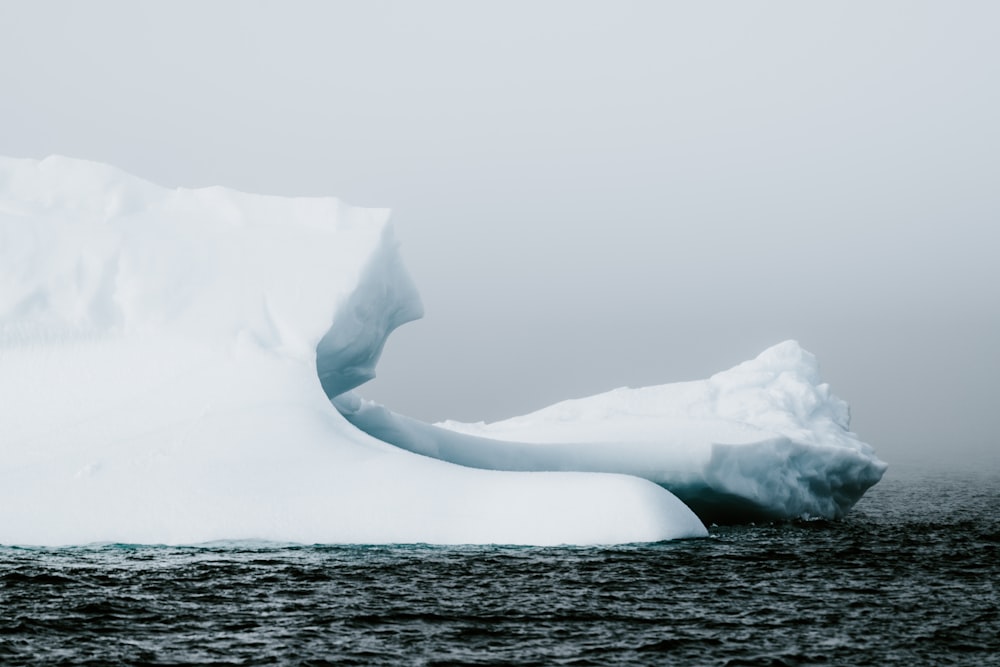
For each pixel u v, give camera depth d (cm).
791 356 13650
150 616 5512
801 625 5591
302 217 10056
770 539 8694
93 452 7931
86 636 5159
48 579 6216
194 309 9156
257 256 9581
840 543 8506
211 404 8400
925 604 6112
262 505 7388
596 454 10200
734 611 5859
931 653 5109
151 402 8462
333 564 6662
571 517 7456
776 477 10356
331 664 4769
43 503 7400
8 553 6900
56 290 9088
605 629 5431
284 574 6397
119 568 6500
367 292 9662
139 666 4706
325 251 9669
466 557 6919
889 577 6938
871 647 5194
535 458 10294
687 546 7619
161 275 9275
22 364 8781
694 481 9862
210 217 9969
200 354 8844
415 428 10581
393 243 10181
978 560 7688
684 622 5594
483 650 5028
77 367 8769
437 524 7344
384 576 6391
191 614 5553
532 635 5294
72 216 9606
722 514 10350
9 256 9156
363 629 5334
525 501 7556
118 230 9531
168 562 6669
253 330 9056
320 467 7738
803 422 12600
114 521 7281
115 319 9062
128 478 7600
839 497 11706
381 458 7869
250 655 4881
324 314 9188
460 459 10500
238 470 7669
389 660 4844
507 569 6619
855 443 12350
